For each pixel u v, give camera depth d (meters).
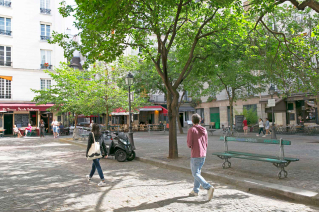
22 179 7.08
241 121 25.64
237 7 8.67
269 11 7.42
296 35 10.82
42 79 29.47
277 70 9.84
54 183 6.60
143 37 10.35
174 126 9.99
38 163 9.81
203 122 35.56
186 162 8.95
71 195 5.49
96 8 6.60
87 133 20.23
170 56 21.97
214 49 10.77
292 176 6.36
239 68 17.44
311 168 7.27
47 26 30.05
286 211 4.37
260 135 20.86
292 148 12.16
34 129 28.59
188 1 8.65
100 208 4.67
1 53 27.19
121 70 19.03
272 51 9.20
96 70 19.11
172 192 5.63
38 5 29.45
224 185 6.21
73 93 19.80
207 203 4.84
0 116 27.47
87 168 8.75
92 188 6.07
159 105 32.91
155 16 8.40
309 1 5.84
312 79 9.25
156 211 4.47
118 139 10.24
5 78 27.16
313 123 22.11
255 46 9.76
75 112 19.02
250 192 5.62
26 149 14.84
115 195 5.47
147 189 5.92
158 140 18.53
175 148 9.92
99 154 6.35
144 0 8.19
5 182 6.73
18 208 4.66
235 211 4.39
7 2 27.66
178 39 11.65
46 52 29.91
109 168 8.76
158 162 9.18
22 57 28.25
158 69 10.14
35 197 5.36
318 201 4.62
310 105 22.34
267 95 25.84
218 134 24.09
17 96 27.78
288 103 24.53
